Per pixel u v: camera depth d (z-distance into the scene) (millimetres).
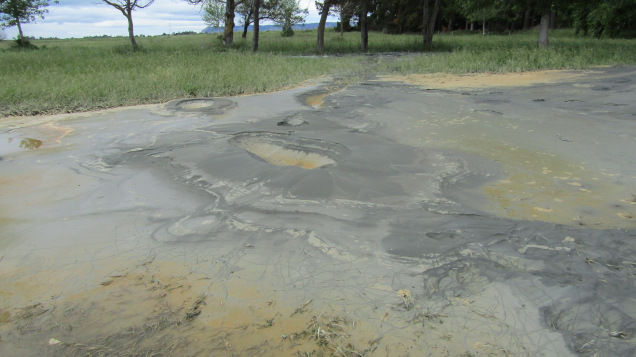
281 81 13008
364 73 15367
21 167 5773
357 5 28078
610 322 2629
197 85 11477
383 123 7684
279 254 3508
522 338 2545
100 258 3555
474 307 2812
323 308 2867
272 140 6738
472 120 7727
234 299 2994
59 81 12391
